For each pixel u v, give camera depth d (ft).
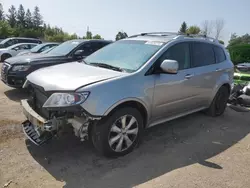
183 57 14.76
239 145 14.05
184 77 14.40
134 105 12.25
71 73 12.12
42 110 11.88
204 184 10.13
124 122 11.70
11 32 145.18
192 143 13.94
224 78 17.94
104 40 28.27
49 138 11.07
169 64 12.27
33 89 12.71
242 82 26.55
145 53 13.47
